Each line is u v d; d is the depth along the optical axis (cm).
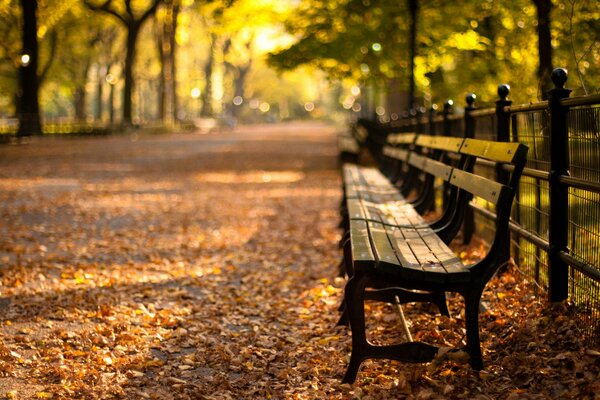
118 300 725
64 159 2897
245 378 505
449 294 645
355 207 696
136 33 5656
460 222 598
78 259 952
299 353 558
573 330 485
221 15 2511
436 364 468
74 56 5484
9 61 4534
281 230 1222
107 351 563
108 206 1509
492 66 1848
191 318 668
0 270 852
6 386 485
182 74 9931
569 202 529
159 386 495
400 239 553
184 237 1147
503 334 525
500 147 496
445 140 728
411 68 1873
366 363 513
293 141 5219
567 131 528
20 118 4084
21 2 4056
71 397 466
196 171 2503
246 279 841
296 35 2427
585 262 486
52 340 587
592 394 397
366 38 2233
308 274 859
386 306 652
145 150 3728
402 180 1180
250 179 2228
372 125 2592
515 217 686
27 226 1209
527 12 1517
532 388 426
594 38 1016
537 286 595
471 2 1762
